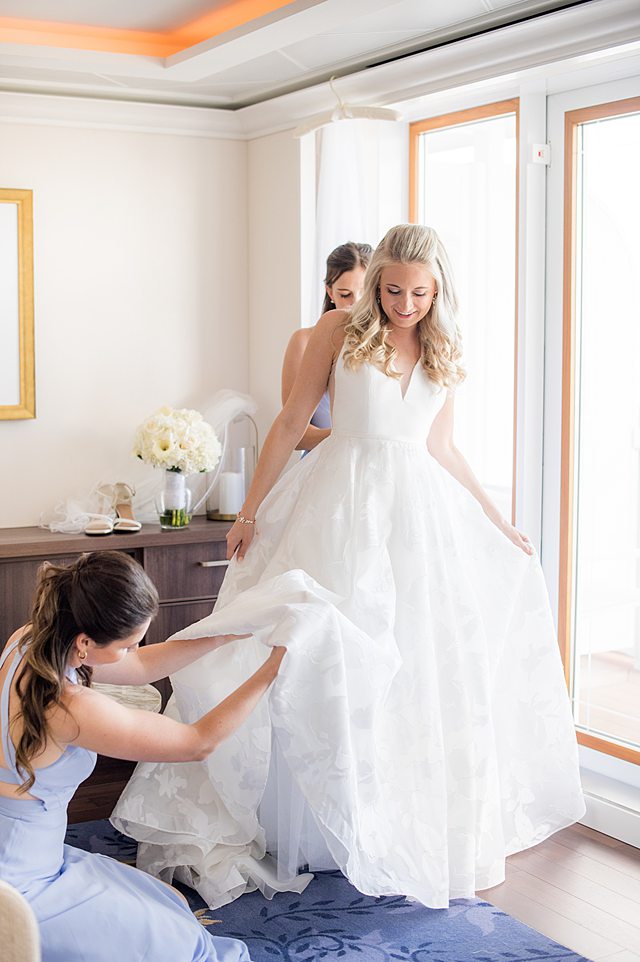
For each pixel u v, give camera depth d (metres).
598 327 3.55
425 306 2.95
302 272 4.33
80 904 2.29
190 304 4.58
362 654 2.66
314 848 2.96
